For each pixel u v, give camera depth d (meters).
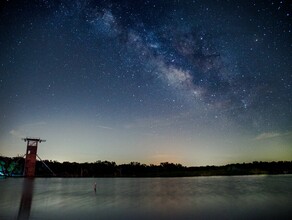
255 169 121.88
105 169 119.81
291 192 25.73
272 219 11.86
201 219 12.18
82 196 23.86
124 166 126.31
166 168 135.25
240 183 42.50
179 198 21.45
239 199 20.14
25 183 47.09
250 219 11.95
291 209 14.73
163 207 16.27
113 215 13.52
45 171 103.94
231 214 13.34
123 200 20.44
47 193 27.08
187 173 116.00
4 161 81.12
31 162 79.44
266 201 18.62
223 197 21.75
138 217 12.92
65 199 21.28
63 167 113.31
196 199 20.55
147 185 41.56
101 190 31.45
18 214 13.88
